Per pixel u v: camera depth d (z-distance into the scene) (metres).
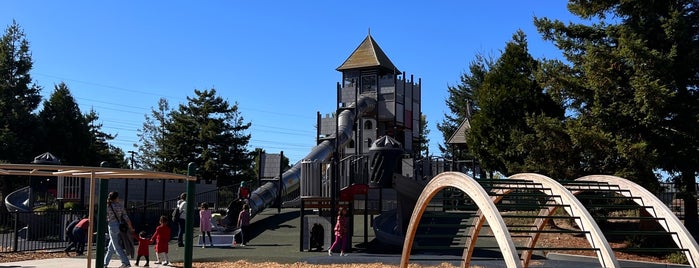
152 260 16.94
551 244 18.78
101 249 11.45
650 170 17.61
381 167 20.89
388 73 42.88
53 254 18.80
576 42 20.14
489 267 15.54
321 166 20.14
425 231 22.66
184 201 21.39
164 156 53.84
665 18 17.61
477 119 23.98
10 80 44.06
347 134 35.81
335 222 19.59
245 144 55.66
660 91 16.34
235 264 16.08
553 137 19.19
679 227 9.38
